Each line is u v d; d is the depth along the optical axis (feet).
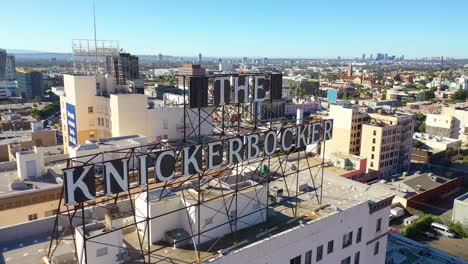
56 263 89.35
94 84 228.22
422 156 441.68
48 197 142.51
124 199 127.44
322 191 143.84
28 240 100.27
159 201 103.50
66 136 249.34
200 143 98.07
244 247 94.17
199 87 104.42
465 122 525.75
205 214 103.45
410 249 192.03
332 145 411.54
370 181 369.30
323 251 114.93
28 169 155.53
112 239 90.84
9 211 134.82
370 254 138.92
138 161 87.81
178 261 93.20
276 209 127.03
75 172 76.89
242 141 106.42
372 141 386.11
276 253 100.78
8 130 429.38
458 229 260.42
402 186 334.24
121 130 205.16
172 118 220.02
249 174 138.51
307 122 125.80
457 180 366.02
